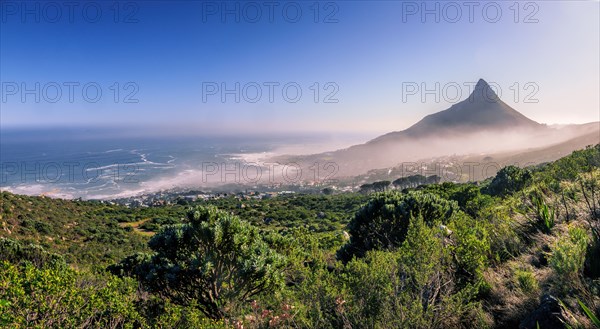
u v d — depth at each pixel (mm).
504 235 5762
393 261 4645
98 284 5918
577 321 2820
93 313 4449
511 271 4594
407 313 3648
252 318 5219
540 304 3375
